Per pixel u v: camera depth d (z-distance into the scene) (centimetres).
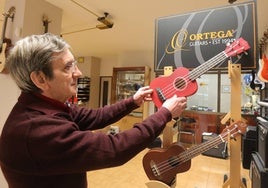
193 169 325
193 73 111
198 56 136
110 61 730
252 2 125
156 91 112
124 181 279
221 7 132
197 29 138
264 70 141
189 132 479
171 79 112
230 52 118
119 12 345
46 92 72
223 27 130
